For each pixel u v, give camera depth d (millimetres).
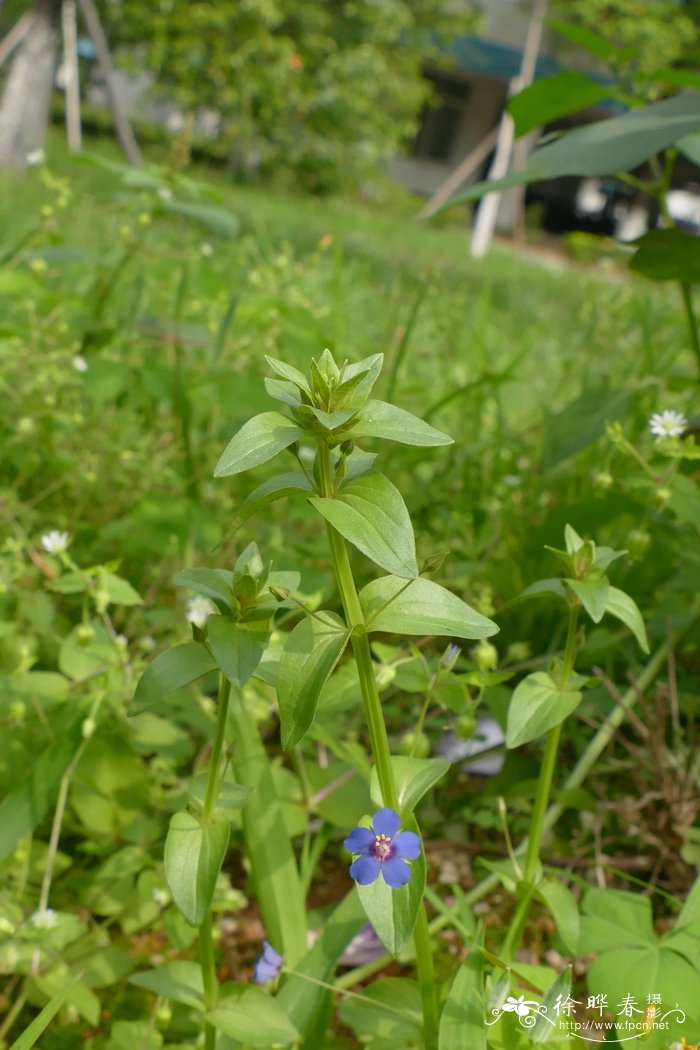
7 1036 234
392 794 182
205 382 389
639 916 220
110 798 270
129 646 324
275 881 227
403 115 2451
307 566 346
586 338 536
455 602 179
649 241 315
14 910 233
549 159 319
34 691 262
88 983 237
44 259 434
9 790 264
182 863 181
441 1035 181
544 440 390
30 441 377
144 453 397
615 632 335
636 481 288
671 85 346
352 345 568
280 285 539
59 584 262
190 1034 234
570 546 203
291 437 165
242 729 243
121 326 417
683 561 318
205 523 350
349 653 333
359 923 220
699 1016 198
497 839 294
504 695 283
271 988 215
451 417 496
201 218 421
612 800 298
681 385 370
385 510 166
